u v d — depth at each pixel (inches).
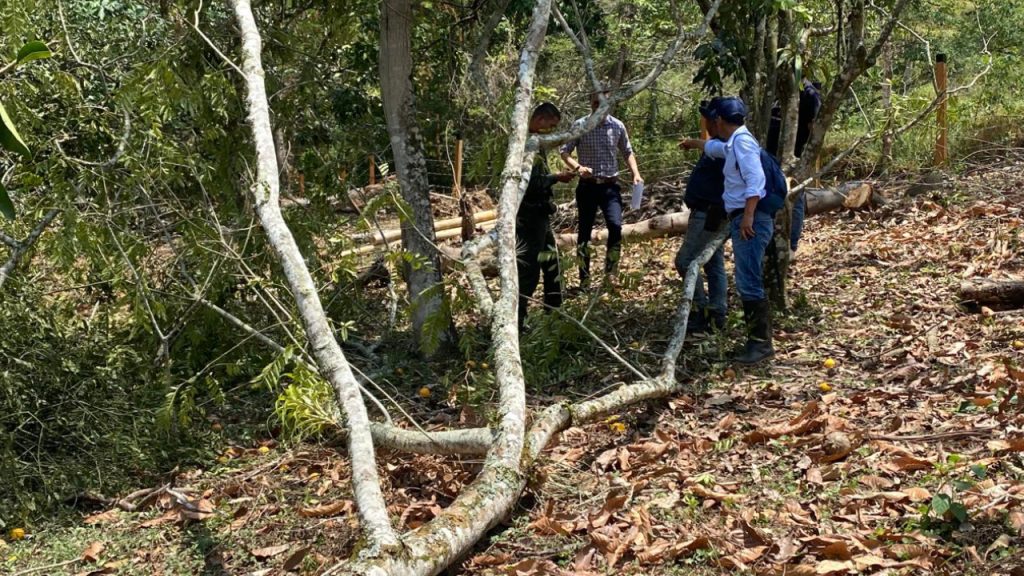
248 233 241.4
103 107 239.5
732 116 232.2
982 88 470.0
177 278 260.5
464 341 247.6
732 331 263.1
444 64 362.3
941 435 178.9
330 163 283.7
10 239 220.4
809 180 266.5
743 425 200.2
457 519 152.6
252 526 188.7
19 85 223.9
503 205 221.5
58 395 217.5
